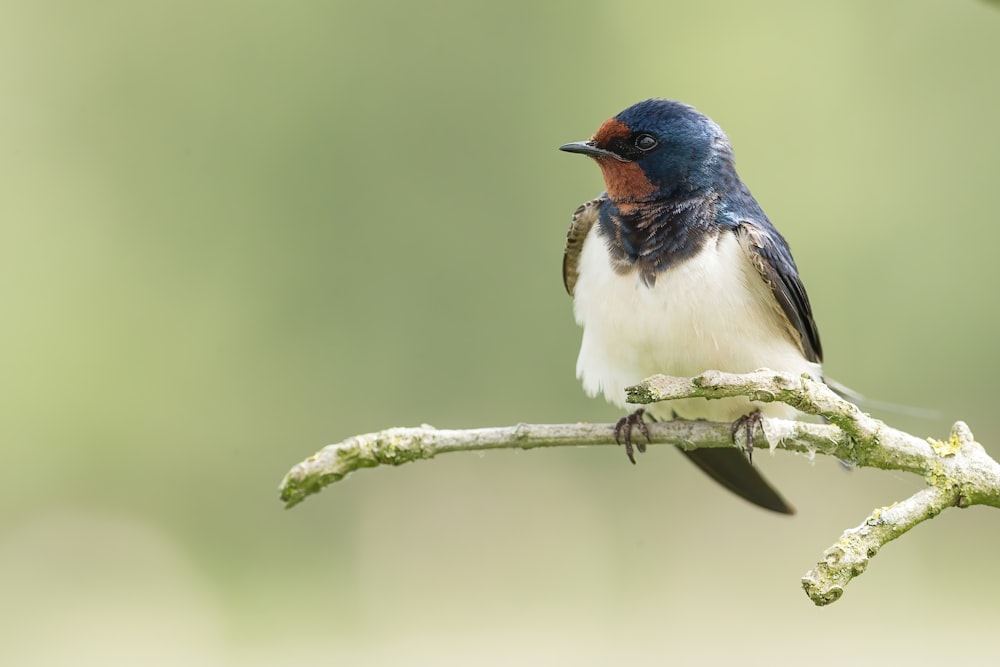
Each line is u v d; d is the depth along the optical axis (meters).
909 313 16.66
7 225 16.94
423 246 17.08
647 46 17.05
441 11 16.97
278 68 17.03
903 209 16.64
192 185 17.14
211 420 17.25
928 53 16.67
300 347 17.19
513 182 17.06
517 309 17.09
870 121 16.70
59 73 17.17
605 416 17.17
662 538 16.92
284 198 17.09
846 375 16.84
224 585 16.64
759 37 16.86
